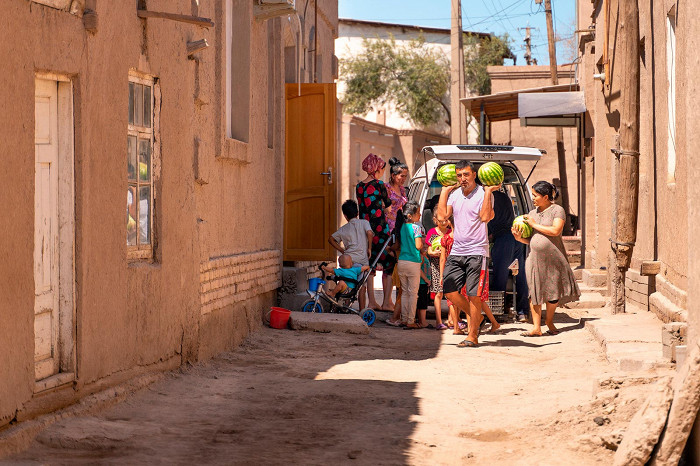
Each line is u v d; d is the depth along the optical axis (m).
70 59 6.60
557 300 12.15
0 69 5.71
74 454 5.84
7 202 5.79
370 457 5.94
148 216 8.38
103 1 7.11
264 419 7.03
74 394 6.70
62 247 6.71
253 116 12.23
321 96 14.17
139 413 7.07
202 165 9.49
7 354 5.79
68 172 6.73
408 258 12.98
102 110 7.16
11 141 5.83
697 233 5.59
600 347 10.62
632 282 14.02
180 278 8.86
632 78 12.28
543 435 6.43
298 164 14.22
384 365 9.72
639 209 13.73
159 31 8.38
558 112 19.00
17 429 5.84
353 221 13.75
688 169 5.86
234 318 10.94
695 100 5.71
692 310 5.69
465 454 6.04
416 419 7.09
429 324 13.33
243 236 11.76
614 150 12.53
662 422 5.09
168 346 8.57
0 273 5.70
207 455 5.89
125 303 7.61
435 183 14.27
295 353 10.56
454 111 29.09
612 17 15.91
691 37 5.85
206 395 7.92
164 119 8.52
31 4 6.09
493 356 10.52
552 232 12.02
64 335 6.71
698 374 4.95
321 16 17.94
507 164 14.25
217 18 10.32
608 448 5.93
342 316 12.65
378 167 14.34
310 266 15.60
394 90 50.81
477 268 11.17
